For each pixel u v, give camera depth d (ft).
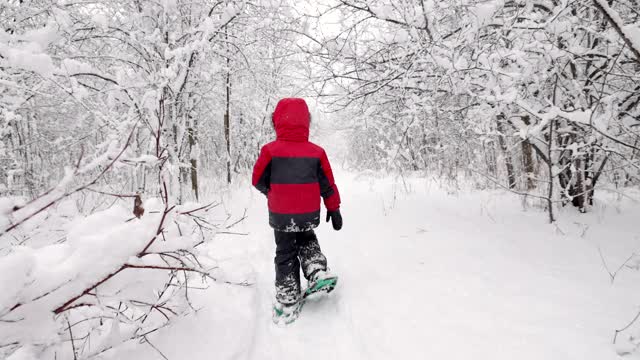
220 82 17.90
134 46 12.80
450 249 9.27
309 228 7.55
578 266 7.55
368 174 27.17
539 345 5.02
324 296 8.18
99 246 4.37
